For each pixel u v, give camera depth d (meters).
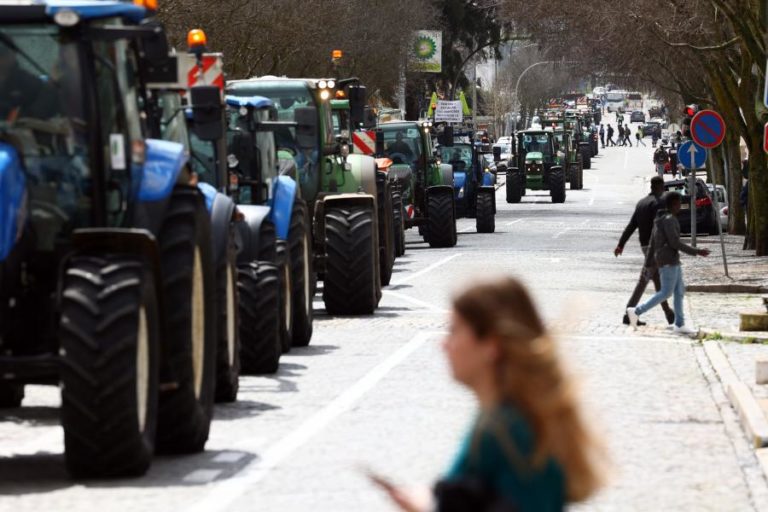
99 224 28.31
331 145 68.56
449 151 167.12
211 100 35.81
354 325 59.31
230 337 37.59
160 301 27.89
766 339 55.69
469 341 11.10
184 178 30.61
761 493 27.73
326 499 26.05
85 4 28.20
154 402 27.67
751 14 93.50
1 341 27.31
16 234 27.25
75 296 26.27
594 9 118.44
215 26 129.25
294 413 36.47
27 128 28.11
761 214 108.75
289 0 150.75
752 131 107.81
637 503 26.80
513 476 10.80
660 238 59.38
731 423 36.19
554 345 11.01
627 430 35.16
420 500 11.16
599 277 89.94
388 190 81.25
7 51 28.16
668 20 107.31
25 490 26.45
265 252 46.56
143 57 30.53
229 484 27.30
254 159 49.12
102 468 27.09
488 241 131.88
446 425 34.66
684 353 52.31
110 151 28.58
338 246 62.88
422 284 82.62
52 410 36.91
